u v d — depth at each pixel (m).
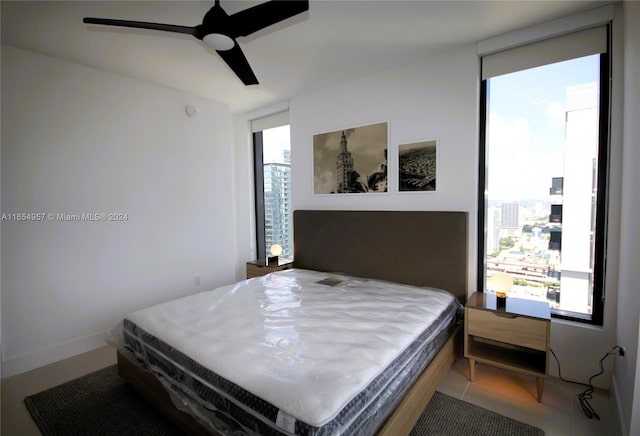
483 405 2.00
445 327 2.19
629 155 1.80
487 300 2.36
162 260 3.45
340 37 2.39
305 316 1.99
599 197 2.18
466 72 2.59
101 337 2.96
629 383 1.59
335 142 3.39
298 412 1.13
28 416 1.97
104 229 2.98
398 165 2.98
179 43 2.42
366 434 1.28
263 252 4.56
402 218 2.86
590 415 1.89
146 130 3.26
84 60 2.71
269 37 2.37
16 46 2.44
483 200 2.65
